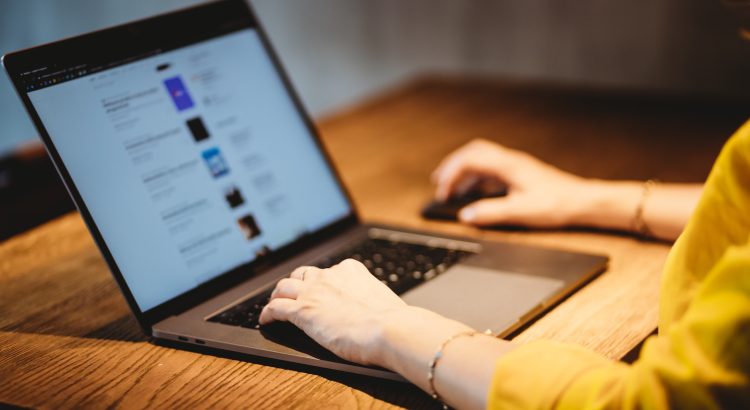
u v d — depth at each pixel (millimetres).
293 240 1181
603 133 1704
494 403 716
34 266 1244
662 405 636
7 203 1649
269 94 1245
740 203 712
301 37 3471
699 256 752
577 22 2494
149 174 1058
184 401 825
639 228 1204
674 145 1592
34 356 953
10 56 979
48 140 977
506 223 1274
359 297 879
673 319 766
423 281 1051
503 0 2670
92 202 989
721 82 2221
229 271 1087
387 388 831
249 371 883
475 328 904
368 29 3180
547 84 2104
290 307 904
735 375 620
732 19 2143
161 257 1027
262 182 1181
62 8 4242
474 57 2844
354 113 2004
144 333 990
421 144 1729
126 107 1067
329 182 1271
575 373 706
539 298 979
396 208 1396
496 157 1354
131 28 1108
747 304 628
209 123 1150
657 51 2330
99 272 1204
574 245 1197
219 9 1229
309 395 825
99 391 857
